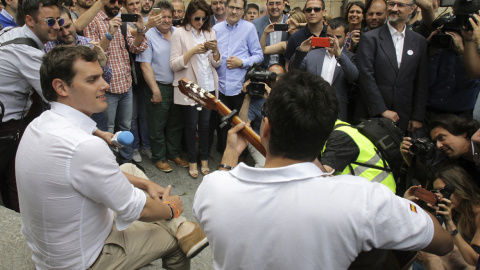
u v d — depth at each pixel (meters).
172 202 1.87
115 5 3.52
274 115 1.05
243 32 4.16
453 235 1.91
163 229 1.86
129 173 2.12
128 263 1.70
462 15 3.10
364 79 3.48
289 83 1.06
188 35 3.70
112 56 3.45
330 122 1.04
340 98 3.63
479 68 3.08
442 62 3.54
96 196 1.47
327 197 0.97
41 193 1.44
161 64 3.76
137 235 1.76
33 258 1.68
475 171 2.30
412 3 3.34
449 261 2.14
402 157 2.21
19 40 2.41
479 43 2.90
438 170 2.23
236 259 1.03
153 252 1.77
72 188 1.44
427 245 1.04
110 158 1.48
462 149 2.31
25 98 2.59
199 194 1.15
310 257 0.96
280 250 0.98
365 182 1.03
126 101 3.69
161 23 3.71
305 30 4.39
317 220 0.96
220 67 4.10
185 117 3.85
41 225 1.50
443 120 2.35
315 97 1.02
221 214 1.04
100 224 1.61
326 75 3.64
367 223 0.96
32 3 2.36
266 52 4.69
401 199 1.07
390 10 3.35
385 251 1.15
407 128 3.61
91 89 1.58
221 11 4.65
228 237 1.03
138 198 1.59
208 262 2.84
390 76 3.43
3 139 2.51
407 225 1.00
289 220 0.97
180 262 1.94
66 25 2.84
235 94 4.11
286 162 1.06
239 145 1.79
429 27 3.91
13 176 2.69
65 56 1.53
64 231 1.50
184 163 4.19
